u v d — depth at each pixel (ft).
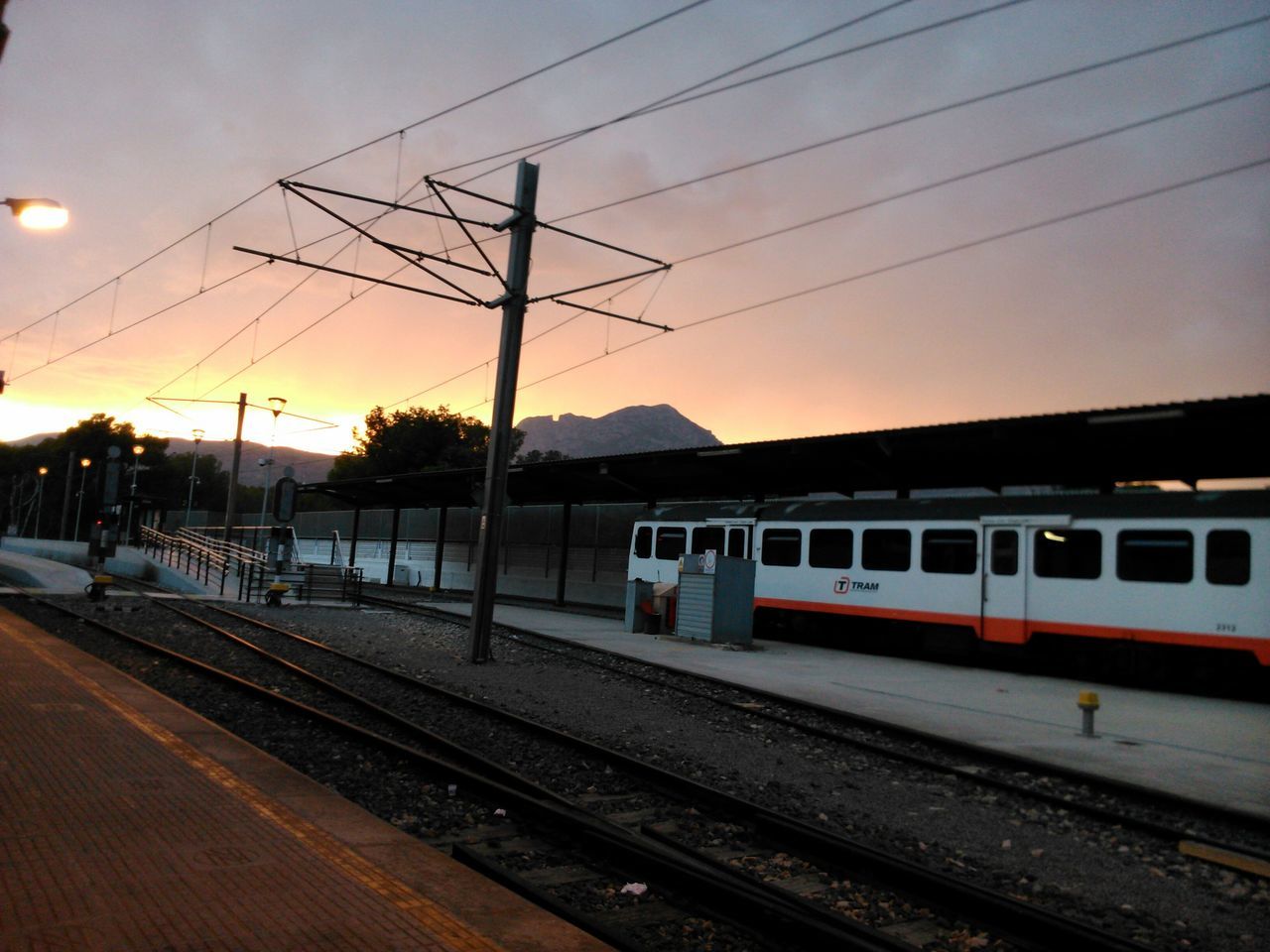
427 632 68.69
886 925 17.38
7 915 12.44
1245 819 25.54
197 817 17.54
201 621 65.31
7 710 26.91
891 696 48.11
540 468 89.15
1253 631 51.52
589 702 41.68
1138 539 56.49
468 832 21.72
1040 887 19.98
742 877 18.80
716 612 70.13
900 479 73.92
